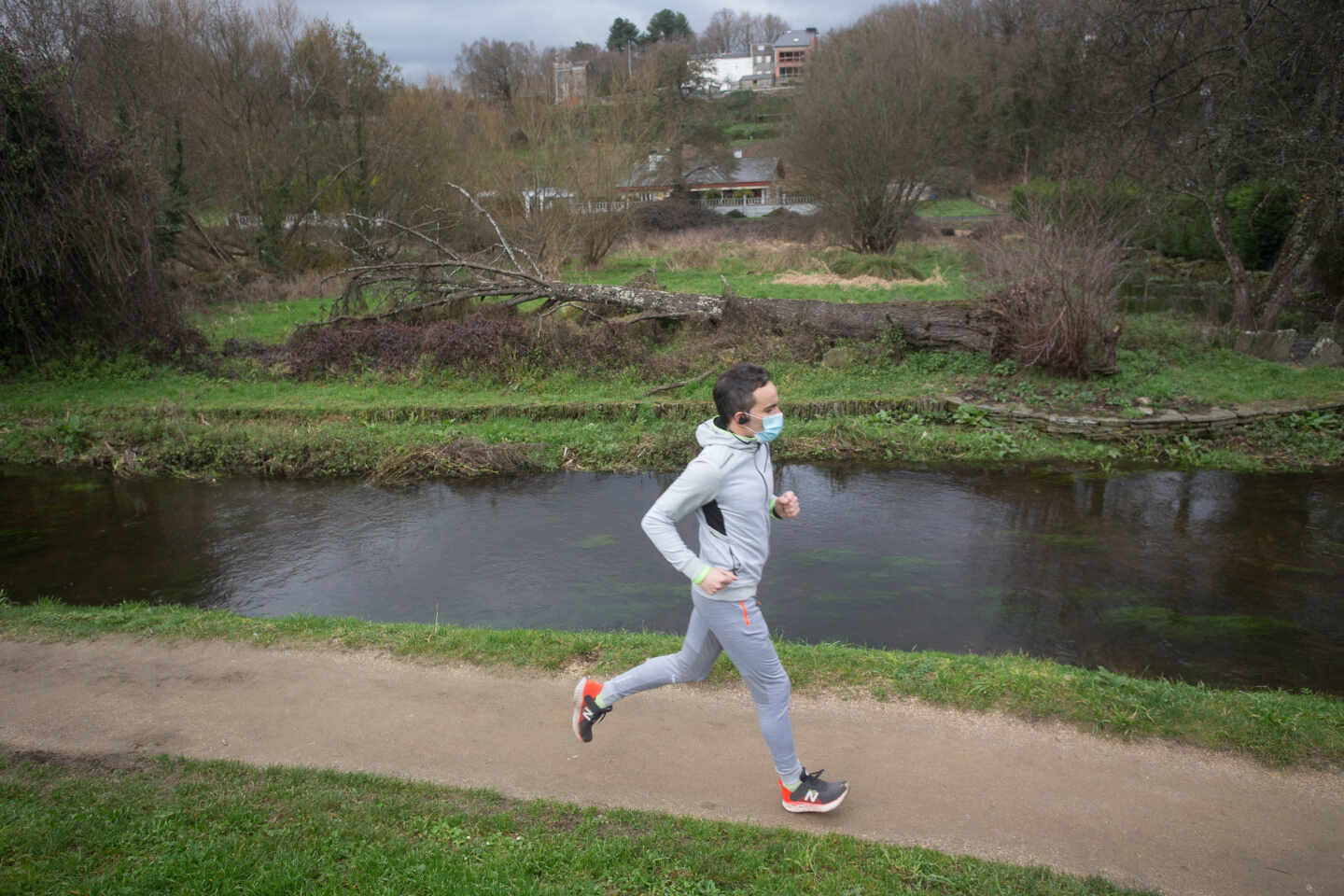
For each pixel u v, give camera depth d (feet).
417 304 46.83
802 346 41.37
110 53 64.44
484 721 12.71
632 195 87.71
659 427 33.78
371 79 86.33
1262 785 10.99
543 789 10.88
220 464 31.17
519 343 40.93
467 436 32.50
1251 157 43.55
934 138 92.94
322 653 15.17
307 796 10.44
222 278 70.79
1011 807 10.47
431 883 8.60
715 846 9.45
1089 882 8.92
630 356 40.68
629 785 10.99
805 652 14.76
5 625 16.34
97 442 32.68
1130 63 48.83
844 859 9.30
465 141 90.94
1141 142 47.55
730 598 9.61
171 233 59.52
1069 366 37.09
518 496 28.40
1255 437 32.17
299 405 35.94
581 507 27.17
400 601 20.18
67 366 41.98
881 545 23.57
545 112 85.20
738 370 9.52
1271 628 18.22
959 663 14.38
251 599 20.31
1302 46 40.34
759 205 168.04
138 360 42.57
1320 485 28.02
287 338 46.14
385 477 30.22
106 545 23.98
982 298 41.68
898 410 35.27
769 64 353.92
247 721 12.74
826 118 94.02
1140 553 22.71
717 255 90.63
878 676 13.91
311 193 81.76
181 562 22.72
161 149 71.05
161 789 10.65
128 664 14.78
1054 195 60.95
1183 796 10.74
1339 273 56.39
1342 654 17.03
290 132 82.74
